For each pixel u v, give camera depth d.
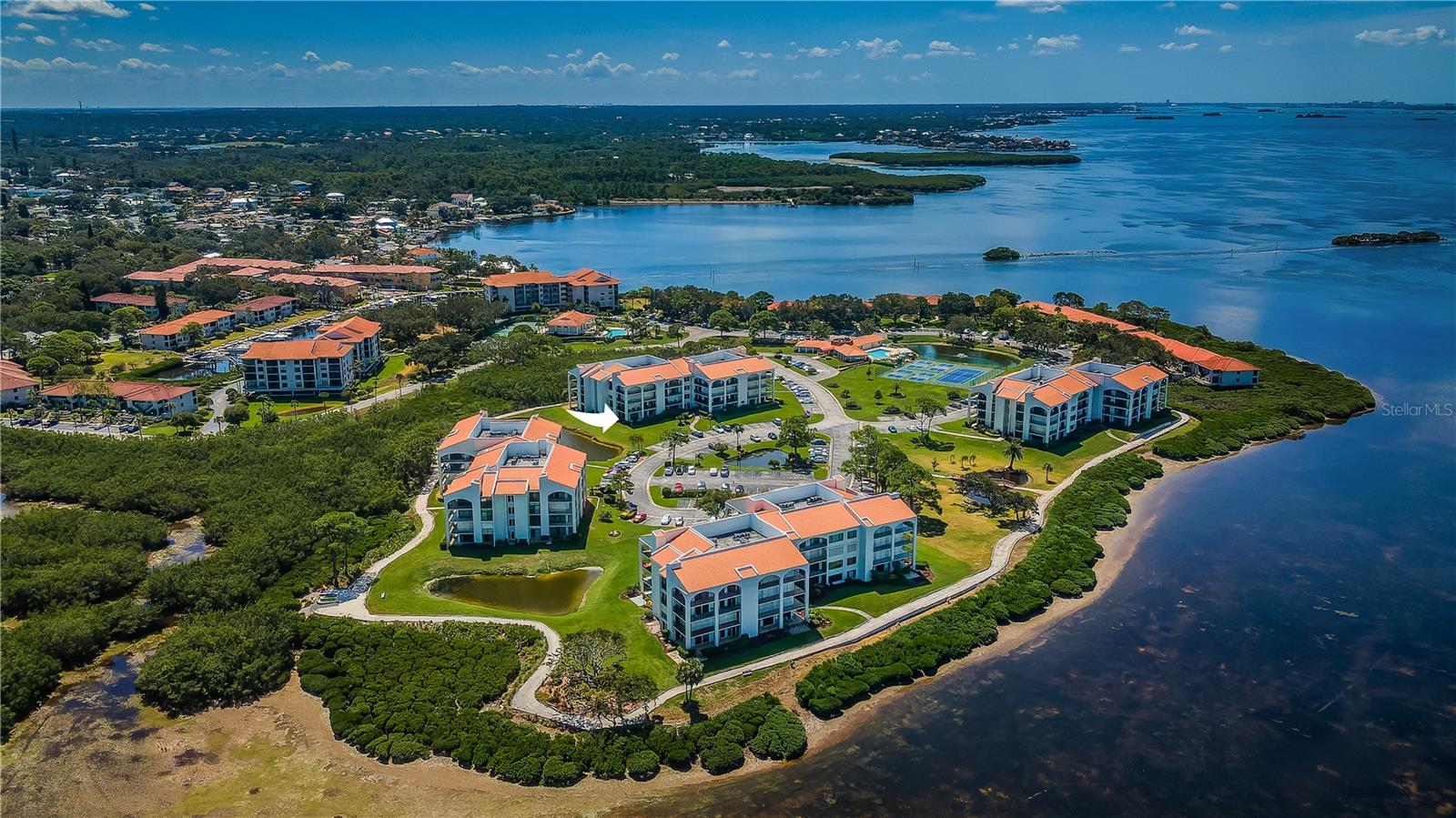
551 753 121.62
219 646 140.25
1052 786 118.50
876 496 172.75
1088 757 123.75
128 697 136.50
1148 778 120.00
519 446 198.50
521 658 144.50
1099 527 189.88
